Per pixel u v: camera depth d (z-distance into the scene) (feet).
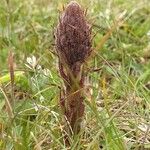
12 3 1.88
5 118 1.18
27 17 1.84
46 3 1.92
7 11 1.79
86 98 1.11
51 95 1.29
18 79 1.38
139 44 1.73
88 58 1.01
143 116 1.21
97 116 1.07
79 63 1.01
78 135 1.06
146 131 1.10
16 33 1.76
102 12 1.77
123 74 1.37
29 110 1.26
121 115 1.22
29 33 1.73
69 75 1.02
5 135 1.11
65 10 0.98
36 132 1.13
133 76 1.47
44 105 1.24
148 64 1.58
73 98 1.05
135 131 1.18
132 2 1.97
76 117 1.07
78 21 0.98
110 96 1.33
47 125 1.14
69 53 0.99
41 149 1.06
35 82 1.33
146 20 1.84
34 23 1.80
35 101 1.26
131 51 1.67
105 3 1.85
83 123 1.12
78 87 1.03
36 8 1.91
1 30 1.72
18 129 1.14
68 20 0.98
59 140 1.11
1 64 1.56
